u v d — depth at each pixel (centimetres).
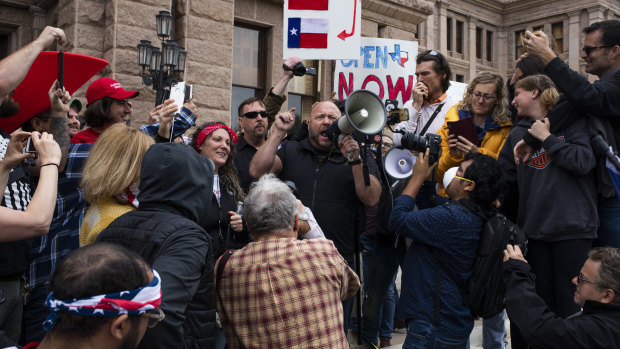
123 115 302
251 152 376
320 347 182
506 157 315
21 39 798
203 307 172
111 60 672
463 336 255
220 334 256
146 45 634
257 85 923
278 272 184
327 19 407
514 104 311
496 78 345
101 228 187
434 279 257
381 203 339
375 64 505
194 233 166
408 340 260
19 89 259
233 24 832
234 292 187
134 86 684
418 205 353
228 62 764
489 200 257
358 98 279
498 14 2708
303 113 976
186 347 162
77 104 388
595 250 229
